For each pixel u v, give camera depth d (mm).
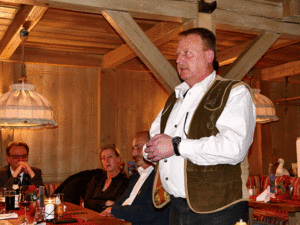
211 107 1530
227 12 3373
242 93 1499
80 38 4680
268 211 5059
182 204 1602
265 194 3801
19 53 4961
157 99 6000
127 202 3041
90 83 5625
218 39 4902
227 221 1480
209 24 3236
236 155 1357
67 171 5367
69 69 5496
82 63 5387
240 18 3443
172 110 1793
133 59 5730
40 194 2521
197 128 1542
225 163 1413
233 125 1396
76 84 5531
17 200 3158
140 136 3121
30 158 5141
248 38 4848
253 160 6648
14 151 4035
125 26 3055
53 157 5293
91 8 2943
